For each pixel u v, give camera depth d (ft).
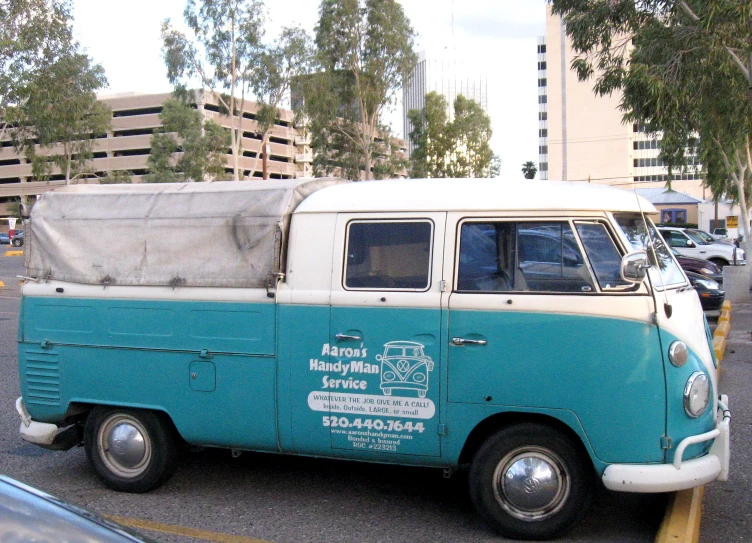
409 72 140.77
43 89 93.76
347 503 18.34
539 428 15.57
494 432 16.05
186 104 136.15
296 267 17.34
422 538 16.12
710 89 48.57
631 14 47.52
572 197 15.93
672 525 15.17
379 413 16.49
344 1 134.72
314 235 17.30
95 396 19.17
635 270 15.02
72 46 96.22
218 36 129.29
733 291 61.52
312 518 17.37
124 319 18.85
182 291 18.26
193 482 19.99
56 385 19.61
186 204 18.76
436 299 16.10
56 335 19.57
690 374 15.25
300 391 17.13
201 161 202.49
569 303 15.34
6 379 32.60
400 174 155.43
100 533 8.14
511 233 15.98
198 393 18.12
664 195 172.04
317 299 16.98
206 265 18.15
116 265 19.07
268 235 17.58
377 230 16.84
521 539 15.79
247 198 18.15
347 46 136.67
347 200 17.28
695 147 100.83
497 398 15.71
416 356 16.19
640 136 325.21
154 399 18.56
